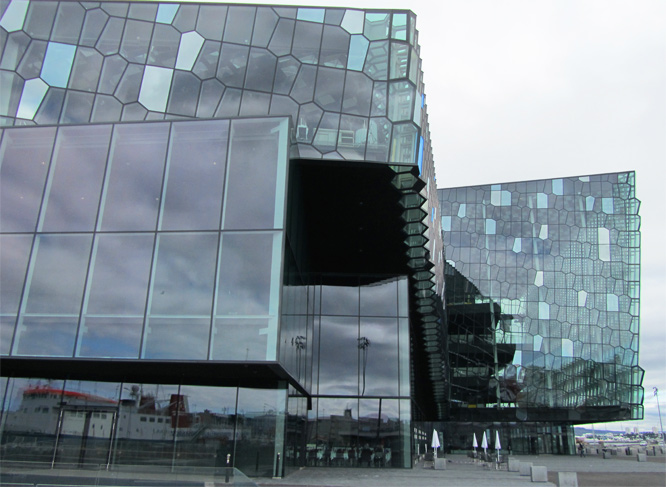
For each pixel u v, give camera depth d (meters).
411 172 19.03
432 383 43.06
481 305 50.38
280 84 18.97
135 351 15.12
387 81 19.03
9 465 14.08
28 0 20.00
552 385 48.25
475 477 20.36
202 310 15.30
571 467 28.89
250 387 17.97
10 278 16.03
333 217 22.53
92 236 16.27
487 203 53.00
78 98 19.02
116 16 19.84
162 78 19.12
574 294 50.16
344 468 22.31
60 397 17.81
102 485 13.45
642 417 47.47
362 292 24.69
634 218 51.28
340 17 19.66
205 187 16.45
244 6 19.80
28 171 17.09
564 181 53.06
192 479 13.43
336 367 23.73
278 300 15.16
